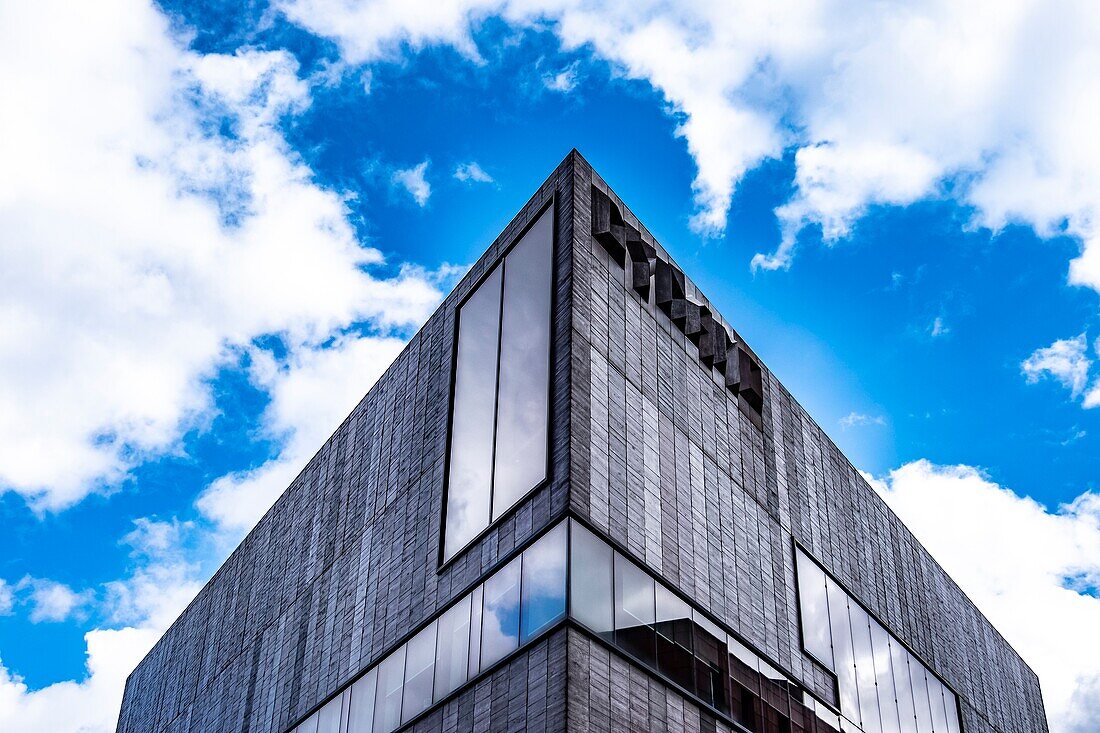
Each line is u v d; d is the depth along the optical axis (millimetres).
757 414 40375
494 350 34469
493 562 30312
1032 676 67562
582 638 26344
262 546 53875
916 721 45031
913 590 50469
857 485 48219
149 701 68125
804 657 37031
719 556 33875
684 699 29328
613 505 29406
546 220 34125
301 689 41750
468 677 29422
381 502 39781
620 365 32188
